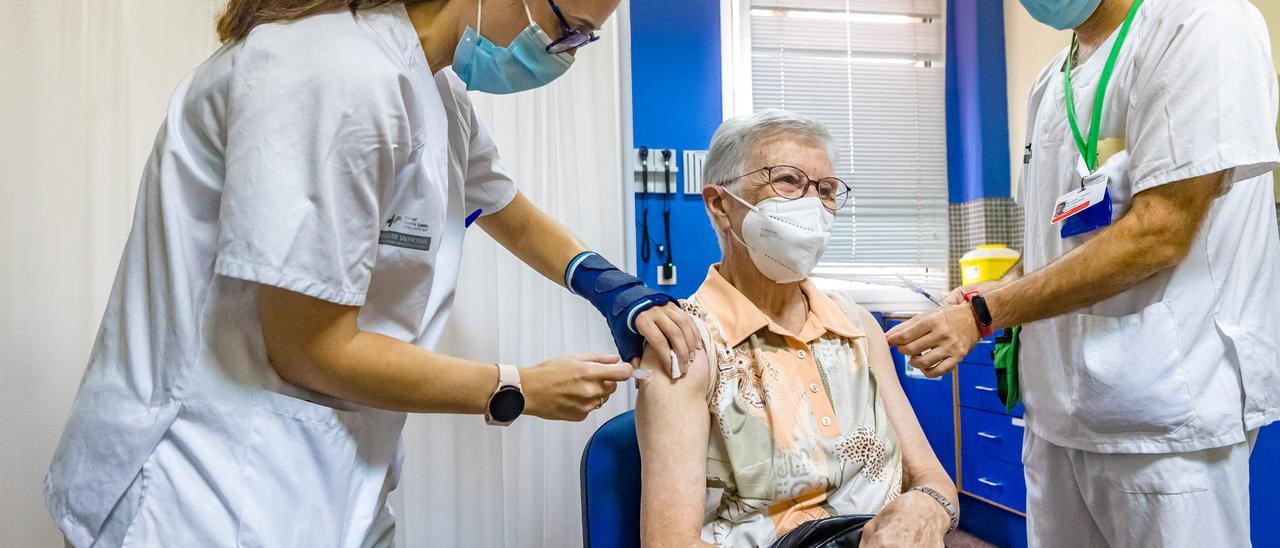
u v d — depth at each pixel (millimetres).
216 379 778
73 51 1585
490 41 912
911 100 3334
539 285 2137
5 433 1486
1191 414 1148
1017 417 2463
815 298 1254
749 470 1072
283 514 774
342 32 772
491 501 1996
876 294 3264
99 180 1639
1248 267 1197
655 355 1068
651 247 2850
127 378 786
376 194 770
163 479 762
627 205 2414
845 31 3252
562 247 1268
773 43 3166
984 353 2633
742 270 1263
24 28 1524
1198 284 1179
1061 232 1280
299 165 718
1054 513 1396
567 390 860
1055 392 1330
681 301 1226
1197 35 1108
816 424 1119
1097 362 1221
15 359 1500
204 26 1775
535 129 2137
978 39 3326
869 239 3299
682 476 994
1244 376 1163
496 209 1294
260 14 783
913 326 1229
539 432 2127
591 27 903
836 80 3240
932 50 3354
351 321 767
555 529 2162
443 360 794
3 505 1481
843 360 1199
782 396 1123
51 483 796
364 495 876
